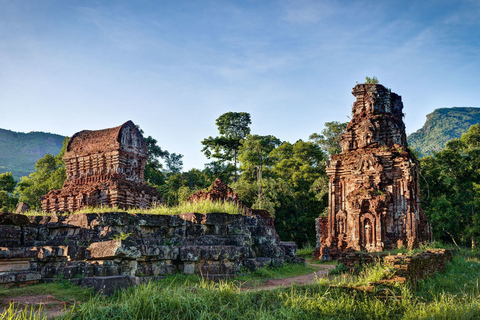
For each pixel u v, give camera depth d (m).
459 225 42.47
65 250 13.30
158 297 10.33
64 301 10.21
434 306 12.22
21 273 11.78
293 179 52.75
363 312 11.88
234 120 69.31
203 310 10.28
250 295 11.86
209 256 14.48
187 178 60.12
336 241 29.00
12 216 14.80
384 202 26.78
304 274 18.12
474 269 20.50
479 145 50.78
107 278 11.16
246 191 49.88
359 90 31.19
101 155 27.53
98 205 25.92
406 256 15.75
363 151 29.28
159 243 15.63
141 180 28.67
